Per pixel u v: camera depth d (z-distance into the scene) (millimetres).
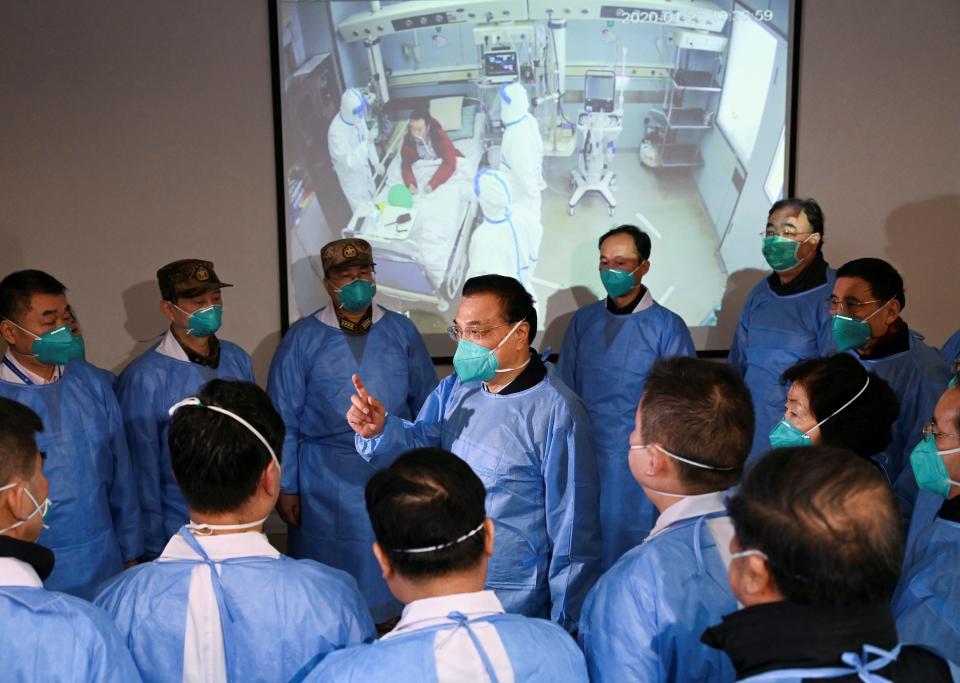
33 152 3275
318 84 3357
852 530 820
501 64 3424
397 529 1062
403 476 1100
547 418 1845
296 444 2762
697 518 1221
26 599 1088
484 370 1834
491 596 1099
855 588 815
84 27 3258
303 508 2791
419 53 3389
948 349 2885
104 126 3299
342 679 1020
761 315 3092
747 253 3639
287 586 1218
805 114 3625
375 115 3398
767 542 848
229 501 1245
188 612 1188
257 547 1256
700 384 1233
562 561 1820
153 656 1189
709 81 3539
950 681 868
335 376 2736
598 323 3168
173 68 3309
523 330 1857
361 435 1833
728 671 1165
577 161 3514
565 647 1104
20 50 3238
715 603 1152
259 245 3414
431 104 3422
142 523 2480
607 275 3068
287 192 3379
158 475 2531
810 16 3578
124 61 3287
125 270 3352
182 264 2537
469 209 3482
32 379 2264
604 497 3105
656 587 1153
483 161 3471
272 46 3309
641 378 3082
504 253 3520
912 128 3691
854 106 3648
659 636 1148
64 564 2242
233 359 2705
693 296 3635
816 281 3020
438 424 2004
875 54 3635
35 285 2211
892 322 2387
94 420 2326
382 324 2832
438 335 3525
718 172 3592
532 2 3391
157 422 2521
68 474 2250
